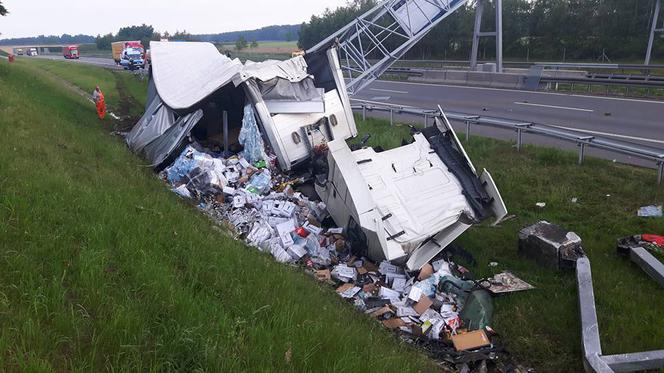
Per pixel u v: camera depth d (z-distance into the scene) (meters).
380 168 6.74
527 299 5.72
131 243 4.61
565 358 4.81
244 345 3.43
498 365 4.73
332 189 6.77
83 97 19.09
